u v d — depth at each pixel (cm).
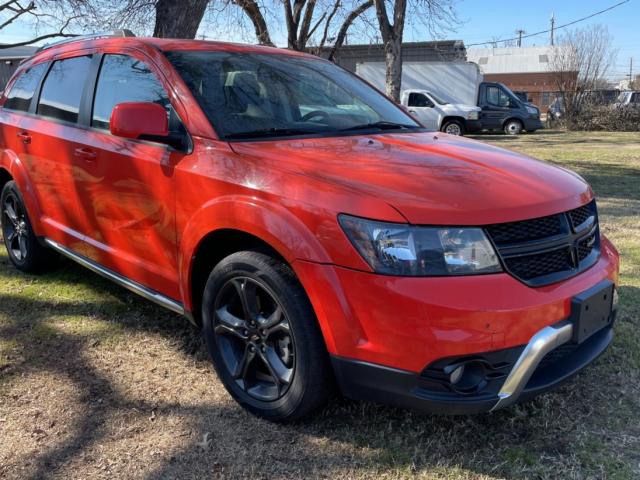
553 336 225
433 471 238
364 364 227
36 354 336
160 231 308
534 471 237
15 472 237
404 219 221
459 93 2248
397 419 273
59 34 1311
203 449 252
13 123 448
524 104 2297
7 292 432
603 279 257
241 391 279
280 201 246
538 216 236
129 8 1061
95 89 368
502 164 278
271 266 250
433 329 213
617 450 251
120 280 354
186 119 300
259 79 342
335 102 361
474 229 223
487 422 271
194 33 807
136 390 299
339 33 1789
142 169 312
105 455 248
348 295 226
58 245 415
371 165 259
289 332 250
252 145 282
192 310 299
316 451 251
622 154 1455
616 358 332
